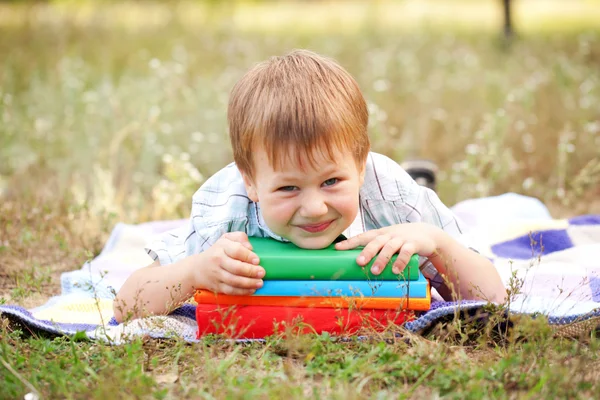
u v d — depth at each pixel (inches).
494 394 90.4
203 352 105.0
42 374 96.0
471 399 88.4
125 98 271.7
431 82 337.1
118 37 484.4
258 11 874.8
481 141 222.7
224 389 91.1
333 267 108.7
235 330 110.7
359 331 107.1
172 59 389.7
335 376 94.9
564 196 199.2
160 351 106.7
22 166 228.1
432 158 243.3
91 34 483.8
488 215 182.5
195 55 402.0
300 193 105.8
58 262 161.2
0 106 242.4
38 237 160.7
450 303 112.5
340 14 764.6
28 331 115.9
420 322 107.7
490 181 199.5
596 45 415.2
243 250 109.0
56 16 578.6
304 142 102.2
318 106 104.2
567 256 153.1
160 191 197.9
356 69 362.9
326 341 103.3
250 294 109.7
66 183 210.5
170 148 232.7
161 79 300.4
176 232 135.5
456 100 306.2
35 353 103.4
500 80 298.8
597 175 213.6
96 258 160.9
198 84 302.0
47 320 120.4
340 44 449.4
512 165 203.8
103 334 109.7
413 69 345.4
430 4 924.6
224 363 95.0
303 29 601.0
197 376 98.0
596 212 199.2
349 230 126.5
